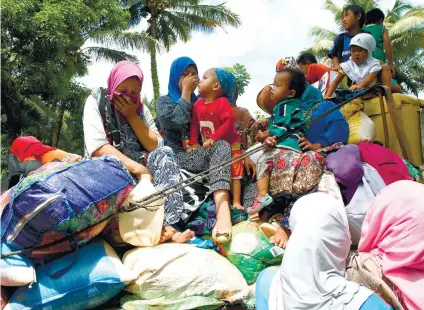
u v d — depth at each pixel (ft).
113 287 9.45
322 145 13.03
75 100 70.33
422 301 8.34
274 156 12.23
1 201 9.87
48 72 58.44
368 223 9.31
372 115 15.52
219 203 11.57
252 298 10.07
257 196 12.48
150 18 79.87
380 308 8.14
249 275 10.73
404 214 8.82
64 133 75.46
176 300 9.53
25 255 9.48
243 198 13.04
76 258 9.62
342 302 8.26
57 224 9.20
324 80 17.83
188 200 11.94
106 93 12.35
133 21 81.10
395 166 11.93
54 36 55.98
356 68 16.37
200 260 9.91
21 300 9.22
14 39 56.70
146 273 9.61
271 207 11.69
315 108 13.14
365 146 12.44
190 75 13.50
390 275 8.74
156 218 10.52
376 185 11.58
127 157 11.93
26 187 9.17
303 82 13.14
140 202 10.30
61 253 9.71
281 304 8.82
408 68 84.79
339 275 8.84
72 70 63.00
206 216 11.75
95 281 9.34
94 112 12.05
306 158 11.70
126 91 12.06
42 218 9.16
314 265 8.50
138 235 10.30
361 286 8.54
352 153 11.91
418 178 13.24
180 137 13.58
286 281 8.57
